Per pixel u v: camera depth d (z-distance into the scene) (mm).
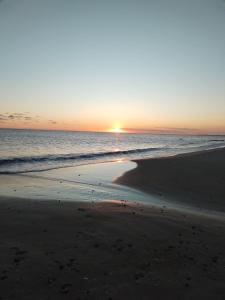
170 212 9617
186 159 29719
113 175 19625
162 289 4434
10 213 7883
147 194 14500
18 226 6707
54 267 4805
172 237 6695
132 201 12484
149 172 20844
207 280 4832
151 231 6961
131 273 4848
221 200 13766
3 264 4762
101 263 5090
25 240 5855
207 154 36781
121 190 15164
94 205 9578
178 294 4328
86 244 5840
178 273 5000
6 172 19203
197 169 22594
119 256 5418
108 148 51375
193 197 14195
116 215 8102
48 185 15477
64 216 7684
